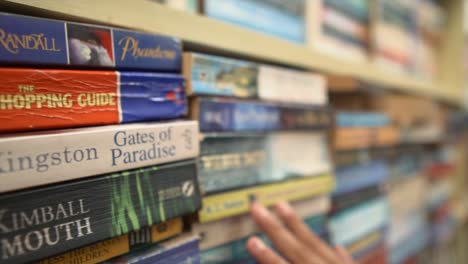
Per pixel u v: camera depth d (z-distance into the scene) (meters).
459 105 1.22
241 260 0.43
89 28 0.28
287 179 0.47
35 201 0.24
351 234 0.60
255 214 0.42
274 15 0.51
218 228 0.40
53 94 0.26
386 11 0.80
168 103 0.34
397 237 0.78
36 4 0.27
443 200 1.03
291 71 0.48
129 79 0.31
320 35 0.60
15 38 0.25
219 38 0.40
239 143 0.41
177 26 0.36
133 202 0.30
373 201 0.67
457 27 1.12
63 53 0.27
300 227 0.44
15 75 0.24
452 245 1.18
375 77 0.72
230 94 0.40
